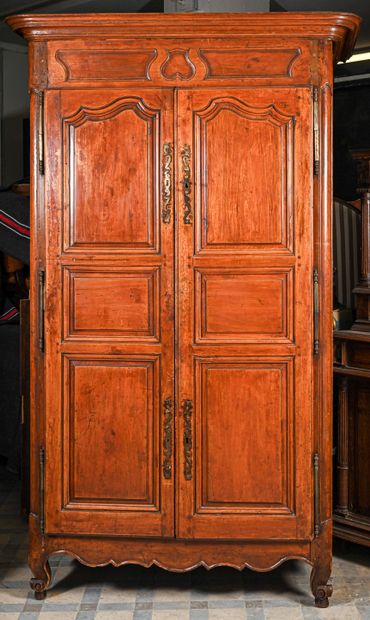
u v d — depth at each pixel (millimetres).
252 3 5105
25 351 3857
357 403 3494
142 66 2971
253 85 2945
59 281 3031
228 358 2998
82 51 2979
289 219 2969
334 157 4887
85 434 3057
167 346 3008
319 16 2879
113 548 3080
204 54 2951
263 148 2961
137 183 2994
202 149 2967
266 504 3027
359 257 3822
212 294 2994
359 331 3486
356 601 3080
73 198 3016
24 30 2971
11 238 4277
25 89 7477
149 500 3053
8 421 4359
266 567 3045
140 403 3035
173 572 3340
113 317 3027
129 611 2990
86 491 3070
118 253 3008
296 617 2941
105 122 2990
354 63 7250
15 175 7445
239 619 2922
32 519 3102
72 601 3076
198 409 3014
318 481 3014
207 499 3033
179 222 2980
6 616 2951
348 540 3496
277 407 3006
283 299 2986
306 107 2939
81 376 3047
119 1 5809
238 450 3020
